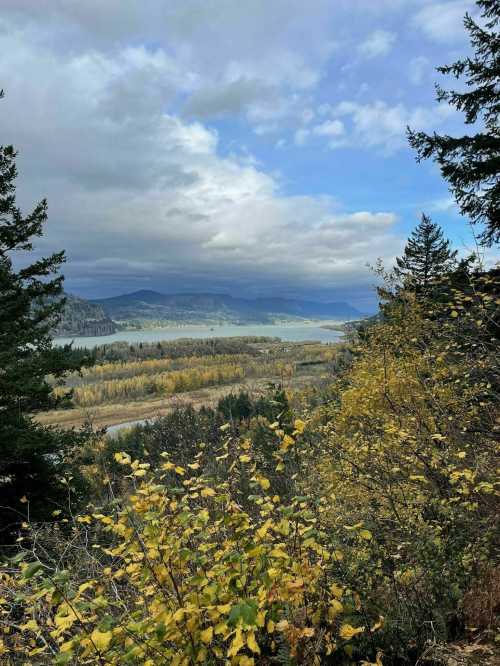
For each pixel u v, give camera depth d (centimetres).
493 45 961
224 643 249
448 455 418
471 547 330
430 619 278
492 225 977
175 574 226
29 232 1348
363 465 459
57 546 354
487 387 517
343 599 260
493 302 527
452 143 965
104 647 188
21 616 309
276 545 228
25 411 1202
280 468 264
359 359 841
